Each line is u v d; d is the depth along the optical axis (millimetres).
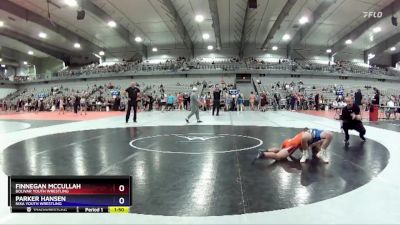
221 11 27812
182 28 32406
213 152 6438
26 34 35781
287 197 3619
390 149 6816
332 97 34531
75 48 43688
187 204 3393
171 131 10219
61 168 5027
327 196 3656
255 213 3143
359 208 3275
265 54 42812
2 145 7426
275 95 26828
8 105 41000
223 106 27859
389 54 49500
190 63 41312
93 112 26047
